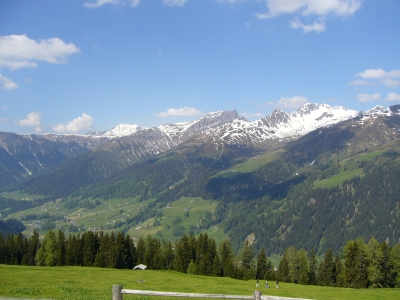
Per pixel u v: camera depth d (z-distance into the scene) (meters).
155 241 146.88
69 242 136.88
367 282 110.69
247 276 123.62
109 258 126.56
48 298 42.53
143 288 63.28
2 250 135.00
